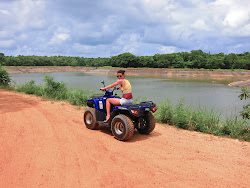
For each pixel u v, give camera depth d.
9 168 3.60
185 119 7.08
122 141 5.20
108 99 5.62
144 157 4.25
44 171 3.53
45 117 7.31
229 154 4.59
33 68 125.00
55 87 12.97
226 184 3.30
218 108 16.08
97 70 119.69
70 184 3.16
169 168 3.79
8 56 153.50
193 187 3.18
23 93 13.30
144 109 5.35
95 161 3.98
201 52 141.62
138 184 3.21
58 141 5.01
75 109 9.16
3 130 5.66
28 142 4.86
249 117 6.46
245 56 127.06
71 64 189.00
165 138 5.62
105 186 3.13
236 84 40.75
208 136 6.04
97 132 5.91
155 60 133.12
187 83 46.44
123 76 5.32
